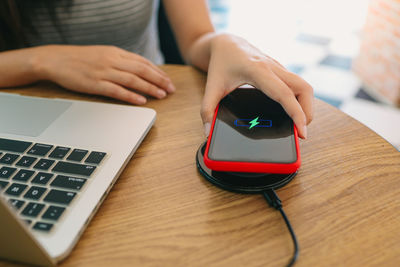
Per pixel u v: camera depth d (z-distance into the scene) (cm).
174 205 34
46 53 55
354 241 29
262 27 264
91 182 34
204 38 63
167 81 53
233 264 28
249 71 42
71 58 54
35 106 47
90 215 31
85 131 41
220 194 35
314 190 35
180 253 29
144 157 40
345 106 172
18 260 28
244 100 42
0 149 38
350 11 278
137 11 83
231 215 32
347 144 41
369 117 164
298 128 37
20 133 41
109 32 80
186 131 44
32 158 36
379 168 37
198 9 75
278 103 42
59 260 28
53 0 71
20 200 32
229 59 46
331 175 36
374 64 182
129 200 34
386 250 28
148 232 31
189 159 40
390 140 149
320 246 29
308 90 41
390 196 34
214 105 42
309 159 39
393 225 31
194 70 60
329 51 222
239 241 30
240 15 288
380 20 177
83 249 29
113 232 31
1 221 23
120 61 54
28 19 72
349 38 237
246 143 36
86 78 52
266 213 32
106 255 29
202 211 33
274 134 37
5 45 67
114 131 41
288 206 33
